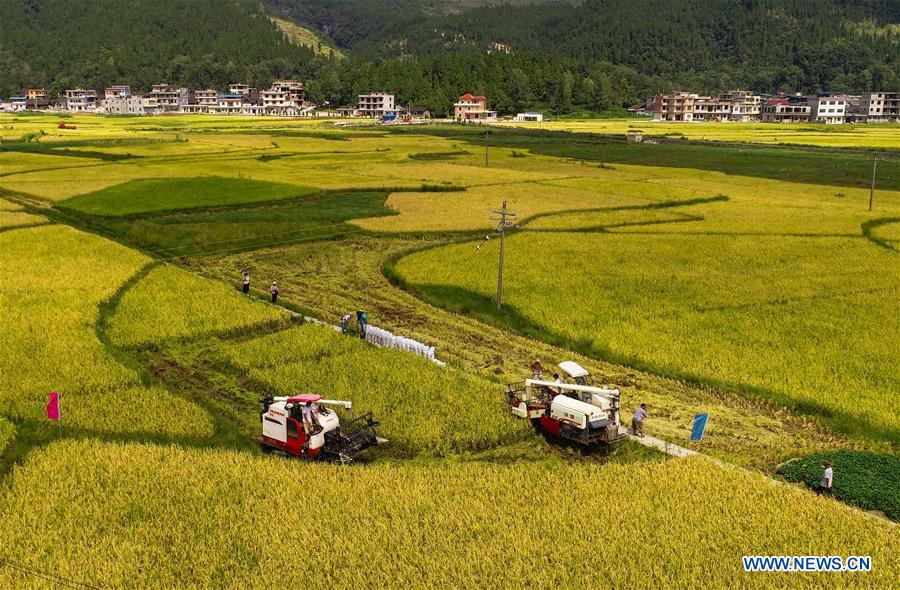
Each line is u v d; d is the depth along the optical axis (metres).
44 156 117.25
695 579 19.31
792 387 32.66
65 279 46.97
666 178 108.12
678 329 40.22
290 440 25.88
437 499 23.05
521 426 28.53
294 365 33.75
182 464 24.64
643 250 59.16
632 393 33.12
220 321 40.12
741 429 29.72
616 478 24.48
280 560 19.89
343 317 41.81
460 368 35.34
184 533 21.11
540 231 66.94
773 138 167.88
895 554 20.48
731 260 55.91
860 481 24.64
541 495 23.39
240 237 65.00
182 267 55.94
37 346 34.97
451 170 110.38
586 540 20.97
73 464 24.56
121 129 181.12
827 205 82.88
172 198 79.38
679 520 21.94
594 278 50.53
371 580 19.22
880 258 56.84
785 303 44.88
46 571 19.31
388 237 66.31
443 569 19.56
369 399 30.19
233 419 29.25
